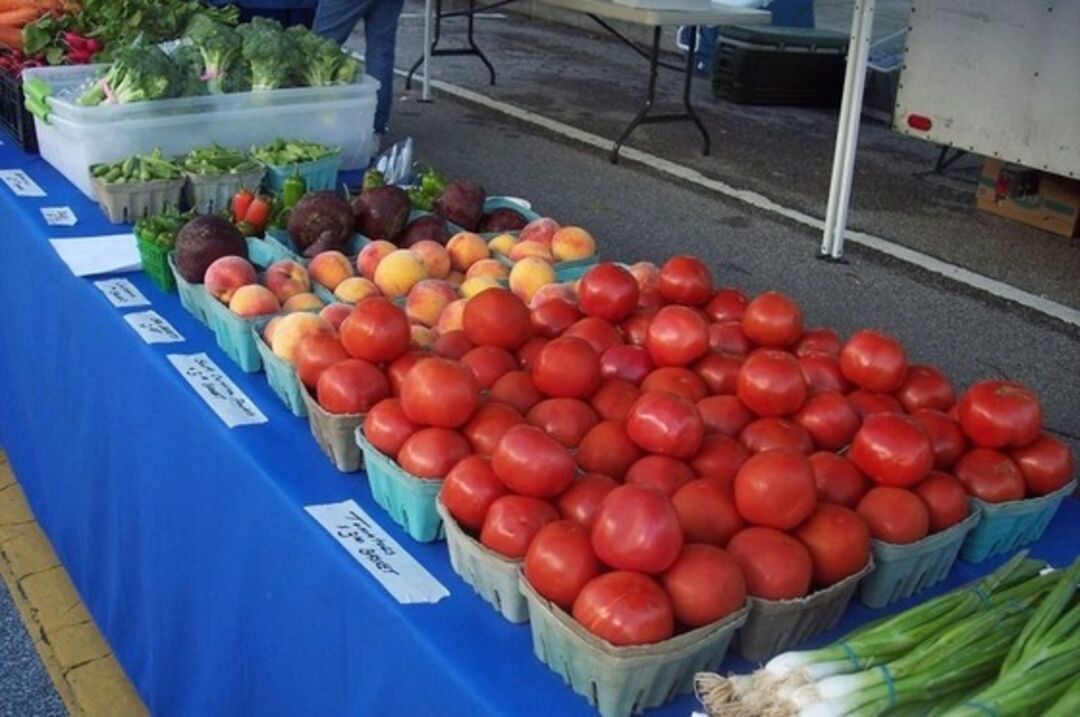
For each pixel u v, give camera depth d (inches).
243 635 69.4
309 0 212.5
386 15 211.9
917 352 174.9
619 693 46.1
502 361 66.3
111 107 105.3
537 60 372.8
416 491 56.7
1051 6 189.6
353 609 56.1
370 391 63.6
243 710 71.8
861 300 192.1
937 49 210.7
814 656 45.8
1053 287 200.1
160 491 78.9
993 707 43.8
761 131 296.5
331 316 73.6
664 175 256.5
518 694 48.5
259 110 114.0
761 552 49.7
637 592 45.9
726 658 51.2
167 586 80.0
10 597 108.2
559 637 47.1
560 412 60.7
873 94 311.3
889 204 241.3
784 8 335.9
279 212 95.3
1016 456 60.5
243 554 67.6
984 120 206.5
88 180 106.2
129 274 91.8
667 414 55.7
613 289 70.7
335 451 64.4
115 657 95.2
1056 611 47.8
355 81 124.3
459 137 279.9
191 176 103.4
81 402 92.2
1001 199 235.1
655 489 48.4
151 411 78.3
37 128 118.4
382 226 91.7
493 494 53.5
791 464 51.3
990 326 184.2
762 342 68.9
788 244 216.2
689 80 266.2
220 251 82.3
